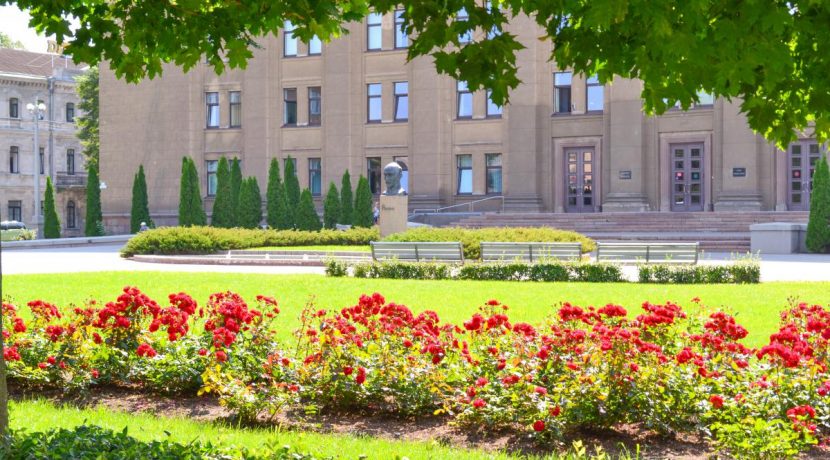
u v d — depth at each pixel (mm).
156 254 33594
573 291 17984
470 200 46219
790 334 7773
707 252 33969
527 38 44906
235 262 29797
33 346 9602
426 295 17531
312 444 7086
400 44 47812
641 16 5379
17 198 78125
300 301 16953
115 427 7582
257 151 50500
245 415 8062
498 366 7750
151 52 7551
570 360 7766
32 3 7316
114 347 9414
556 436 7281
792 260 28750
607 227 39969
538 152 45062
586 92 44438
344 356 8398
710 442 6984
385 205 31984
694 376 7527
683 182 42406
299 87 50000
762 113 6227
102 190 54594
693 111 42062
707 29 5340
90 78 73000
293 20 7277
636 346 7375
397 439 7527
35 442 5809
